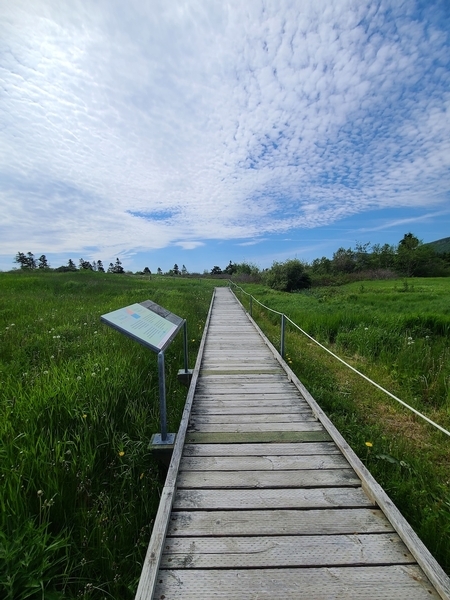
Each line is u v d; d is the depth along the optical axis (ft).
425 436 12.27
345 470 8.37
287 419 11.28
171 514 6.78
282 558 5.71
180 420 11.25
